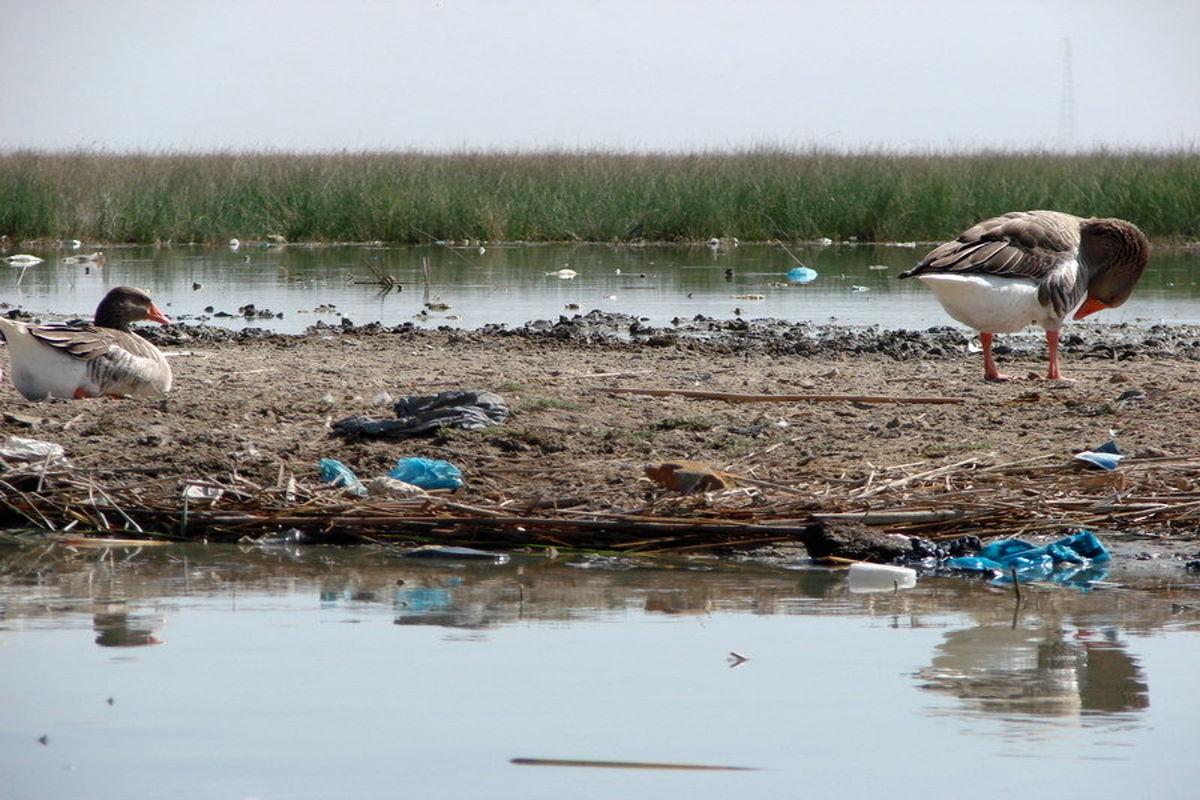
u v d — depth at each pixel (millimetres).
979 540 11242
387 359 19672
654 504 11430
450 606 9453
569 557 11055
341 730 7035
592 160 60969
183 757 6723
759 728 7102
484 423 14094
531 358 19906
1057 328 17594
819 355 20516
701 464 12227
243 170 54688
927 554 10883
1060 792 6332
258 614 9211
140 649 8383
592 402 15602
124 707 7371
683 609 9430
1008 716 7301
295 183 51156
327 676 7883
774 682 7840
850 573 10320
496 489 12156
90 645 8461
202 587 9961
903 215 49688
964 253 17000
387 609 9375
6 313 25625
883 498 11578
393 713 7270
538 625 9000
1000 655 8344
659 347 21344
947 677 7922
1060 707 7438
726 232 49750
